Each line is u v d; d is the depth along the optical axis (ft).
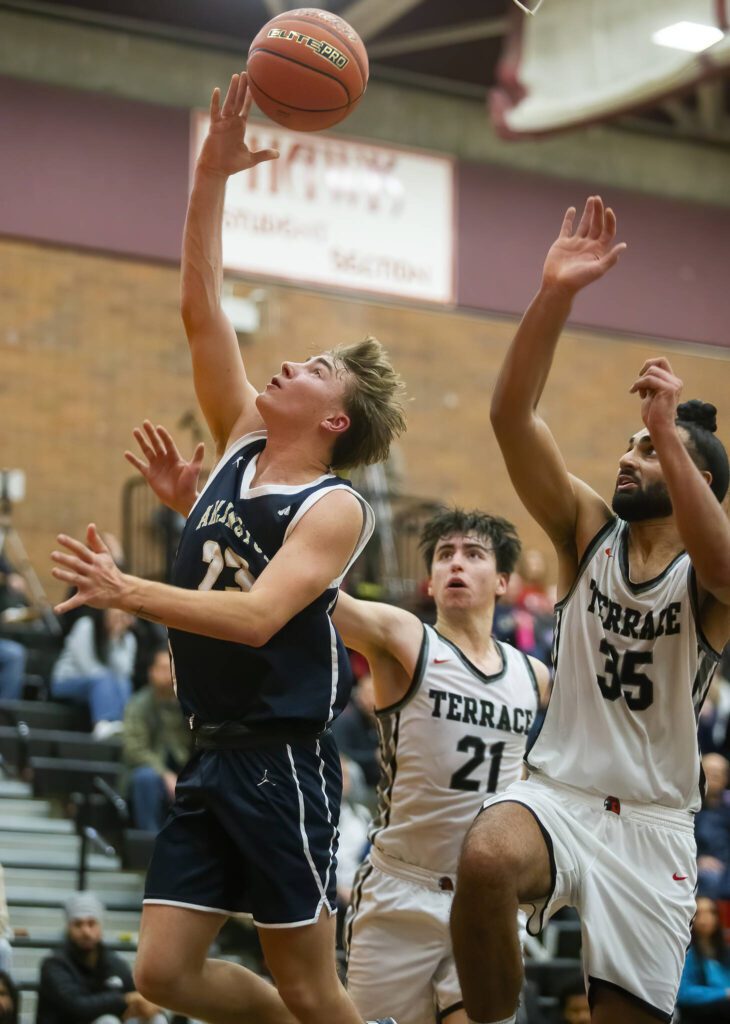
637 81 45.11
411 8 47.65
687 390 74.64
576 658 16.02
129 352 65.72
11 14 46.29
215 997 14.79
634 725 15.70
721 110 54.65
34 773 41.86
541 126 46.73
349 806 38.11
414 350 70.90
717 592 14.87
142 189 45.42
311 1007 14.65
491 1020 14.70
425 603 54.34
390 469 65.16
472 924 14.53
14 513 62.49
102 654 46.42
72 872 38.40
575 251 15.55
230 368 16.44
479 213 50.44
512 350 15.60
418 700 21.11
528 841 14.94
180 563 15.24
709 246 53.47
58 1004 29.76
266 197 46.85
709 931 35.12
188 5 47.06
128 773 39.86
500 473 71.51
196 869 14.64
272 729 14.60
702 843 39.86
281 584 13.92
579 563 16.29
